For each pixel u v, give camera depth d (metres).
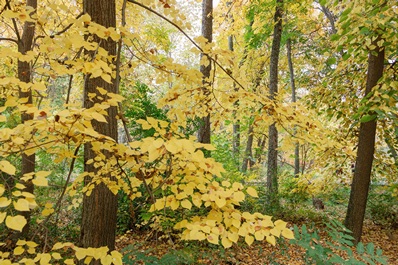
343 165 7.29
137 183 2.24
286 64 13.58
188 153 1.47
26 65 4.20
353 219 5.59
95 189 2.84
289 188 8.16
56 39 1.59
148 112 6.48
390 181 7.05
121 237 5.50
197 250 4.16
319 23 10.27
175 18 2.41
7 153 1.41
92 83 2.65
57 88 7.73
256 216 1.45
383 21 3.21
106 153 2.68
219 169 1.52
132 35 1.86
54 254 1.26
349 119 6.52
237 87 2.89
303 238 2.04
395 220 7.45
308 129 2.42
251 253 4.58
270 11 8.20
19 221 0.98
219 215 1.51
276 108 2.40
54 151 1.68
